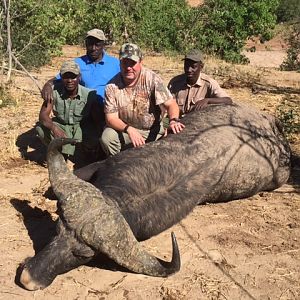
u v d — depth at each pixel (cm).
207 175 232
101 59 297
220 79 559
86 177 220
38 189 252
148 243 209
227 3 875
